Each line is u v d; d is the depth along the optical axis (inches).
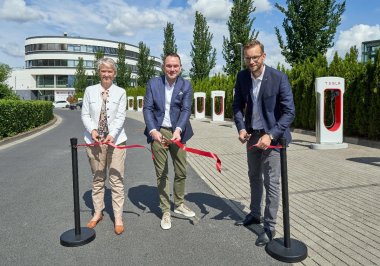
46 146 450.3
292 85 607.2
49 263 129.7
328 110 488.1
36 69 3560.5
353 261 125.3
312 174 259.0
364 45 1095.0
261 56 136.3
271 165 139.8
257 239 143.8
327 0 660.1
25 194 221.0
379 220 163.2
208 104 1126.4
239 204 195.2
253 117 147.9
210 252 136.8
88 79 3481.8
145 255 134.9
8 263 130.2
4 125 514.6
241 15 1127.0
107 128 158.2
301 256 127.5
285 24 697.0
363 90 422.9
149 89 162.2
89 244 145.6
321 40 674.2
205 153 143.0
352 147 393.4
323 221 163.5
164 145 161.5
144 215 180.1
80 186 240.1
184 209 176.9
